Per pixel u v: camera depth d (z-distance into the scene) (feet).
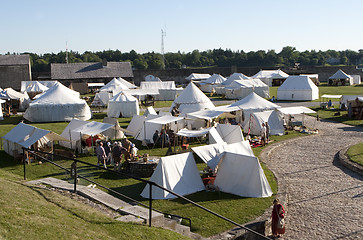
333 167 65.05
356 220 42.93
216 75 251.19
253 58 636.48
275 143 84.99
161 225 33.06
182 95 127.75
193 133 72.54
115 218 31.78
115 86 186.39
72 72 266.57
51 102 123.54
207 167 58.18
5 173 48.44
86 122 80.07
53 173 59.06
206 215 43.06
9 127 106.42
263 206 45.60
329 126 106.73
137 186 53.88
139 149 78.13
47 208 29.89
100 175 58.85
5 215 25.45
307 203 48.67
